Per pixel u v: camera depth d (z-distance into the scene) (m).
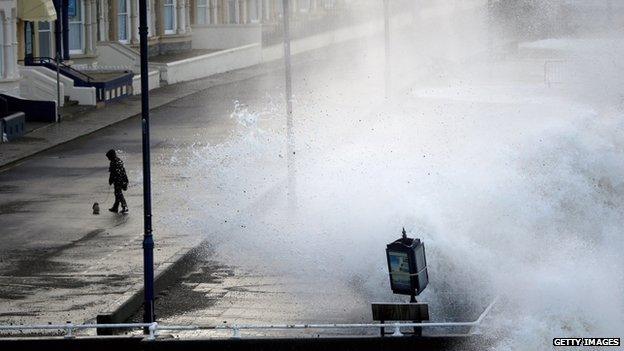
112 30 152.75
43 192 87.00
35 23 131.62
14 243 71.88
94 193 86.38
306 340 52.78
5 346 53.56
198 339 53.25
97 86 129.50
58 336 54.53
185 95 140.38
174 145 105.44
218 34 177.88
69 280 63.88
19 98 118.12
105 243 71.50
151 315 55.62
